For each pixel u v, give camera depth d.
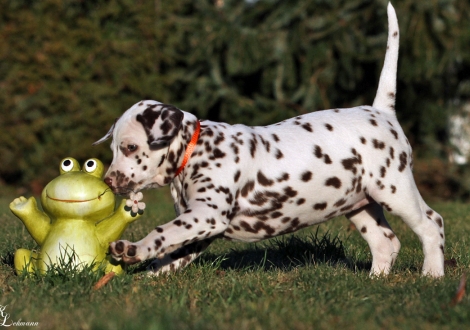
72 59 19.27
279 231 5.93
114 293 5.00
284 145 5.83
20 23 19.38
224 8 20.27
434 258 6.06
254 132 5.84
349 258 7.05
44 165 19.33
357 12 18.09
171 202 16.33
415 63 17.14
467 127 20.09
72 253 5.44
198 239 5.27
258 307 4.50
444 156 19.84
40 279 5.40
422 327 4.16
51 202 5.52
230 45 18.50
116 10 19.95
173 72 21.27
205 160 5.55
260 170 5.70
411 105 19.08
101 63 19.59
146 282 5.49
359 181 5.96
